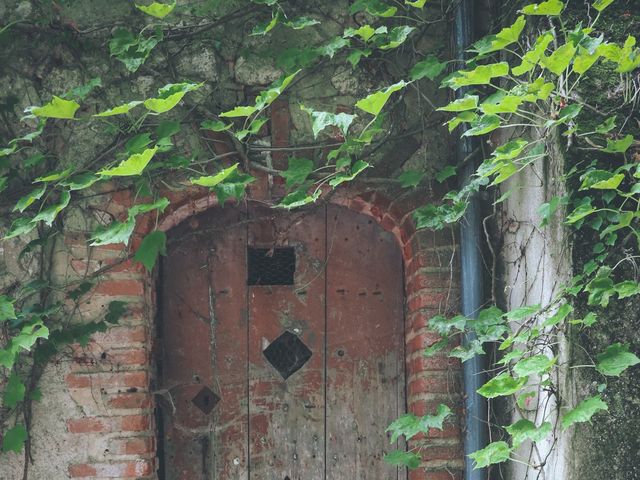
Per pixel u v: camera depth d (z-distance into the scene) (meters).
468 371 4.45
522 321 4.27
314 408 4.72
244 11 4.61
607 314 3.79
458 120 4.03
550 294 3.98
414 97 4.64
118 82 4.55
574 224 3.83
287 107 4.61
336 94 4.63
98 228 4.17
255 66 4.62
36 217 4.18
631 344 3.78
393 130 4.62
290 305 4.77
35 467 4.35
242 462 4.68
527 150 4.21
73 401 4.39
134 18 4.59
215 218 4.77
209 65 4.59
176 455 4.66
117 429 4.39
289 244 4.79
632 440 3.73
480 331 4.30
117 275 4.47
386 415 4.72
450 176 4.59
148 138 4.35
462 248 4.53
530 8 3.74
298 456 4.69
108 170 3.94
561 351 3.85
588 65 3.66
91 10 4.58
